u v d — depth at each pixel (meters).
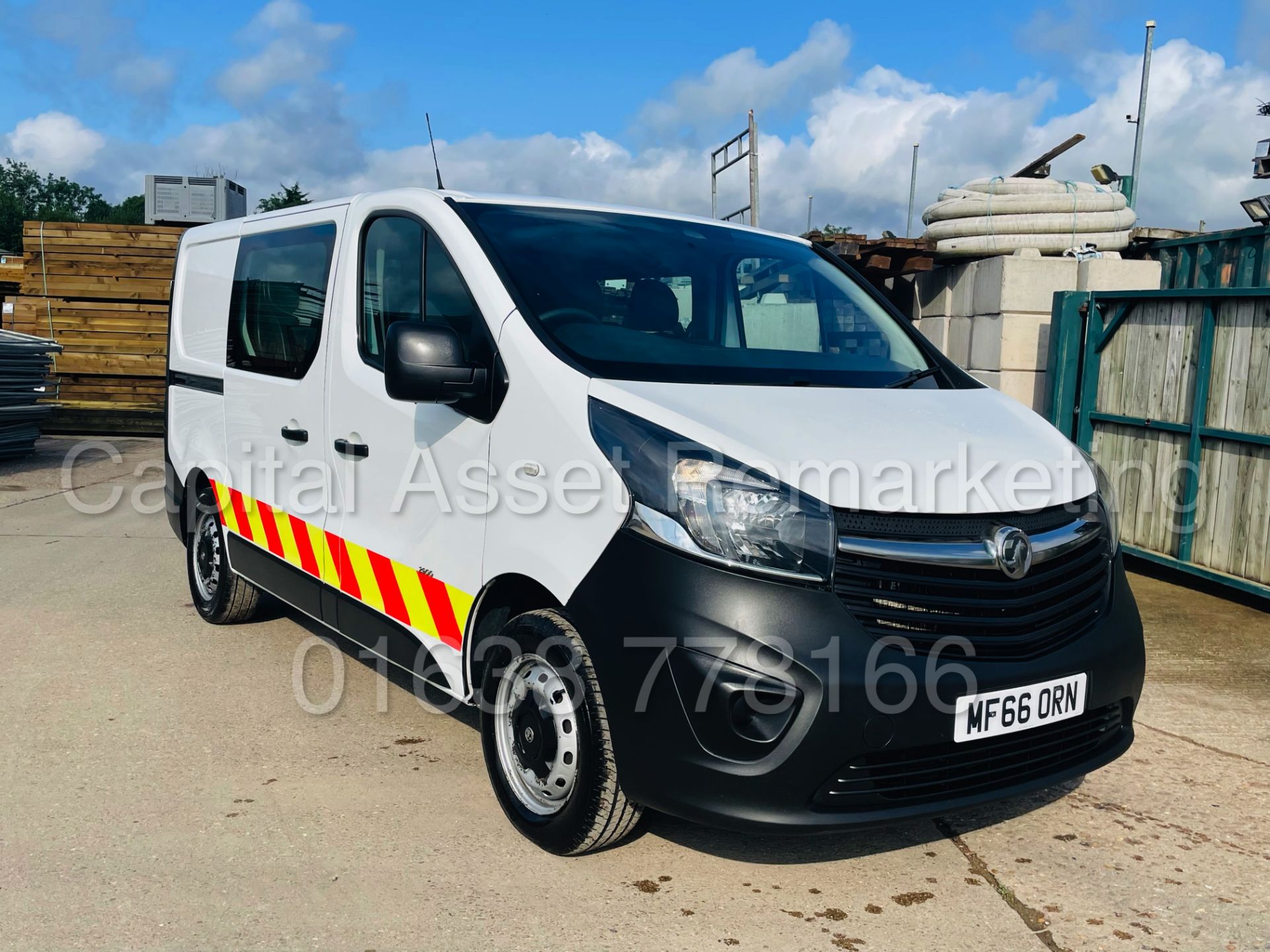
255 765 3.66
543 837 3.05
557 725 3.00
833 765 2.55
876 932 2.73
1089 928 2.78
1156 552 6.50
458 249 3.43
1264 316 5.72
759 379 3.22
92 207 115.69
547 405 2.96
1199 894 2.97
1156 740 4.09
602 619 2.72
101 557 6.89
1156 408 6.48
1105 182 9.23
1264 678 4.81
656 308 3.45
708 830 3.28
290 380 4.29
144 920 2.68
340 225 4.12
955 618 2.69
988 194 8.92
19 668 4.62
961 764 2.74
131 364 12.76
